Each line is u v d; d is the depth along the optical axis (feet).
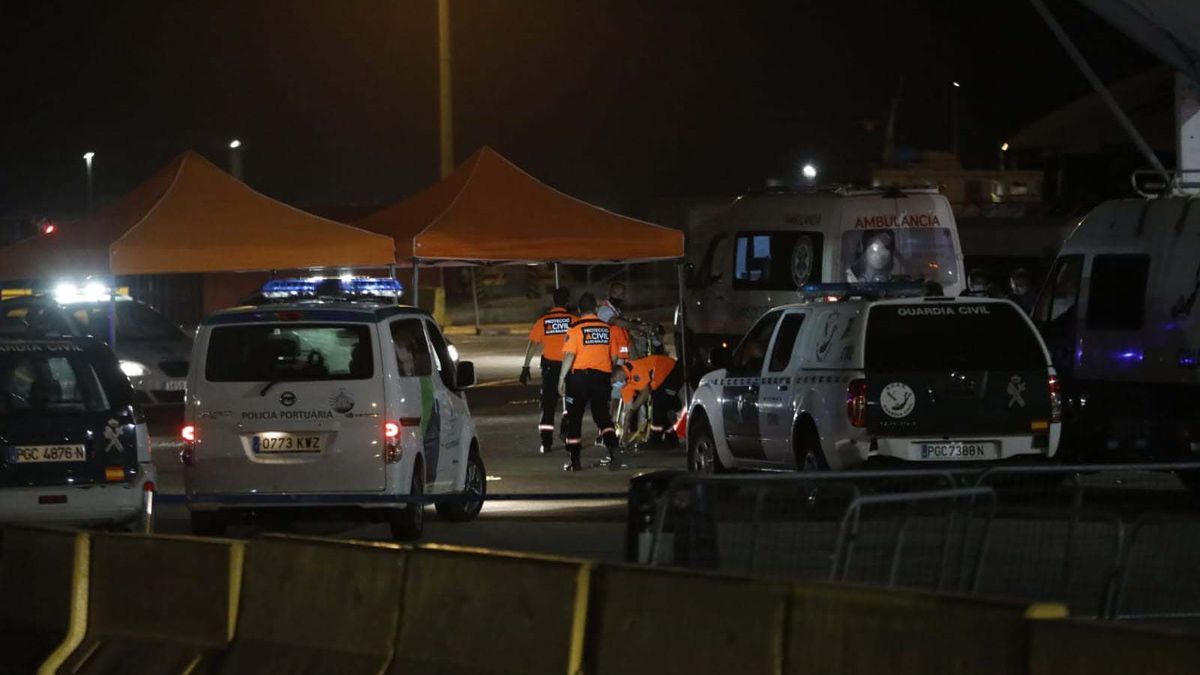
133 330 197.47
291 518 109.60
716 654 52.06
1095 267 136.46
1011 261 304.71
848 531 74.59
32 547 70.74
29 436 99.40
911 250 179.32
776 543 74.38
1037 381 113.60
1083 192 354.95
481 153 162.50
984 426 112.98
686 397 167.53
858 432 112.78
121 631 66.85
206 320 109.50
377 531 122.83
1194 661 42.39
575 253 155.33
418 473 110.83
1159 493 127.75
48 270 146.72
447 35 288.51
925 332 114.11
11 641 70.38
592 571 55.47
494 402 226.79
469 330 415.03
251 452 107.65
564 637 55.36
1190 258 128.57
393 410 107.76
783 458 123.03
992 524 80.28
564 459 164.04
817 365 118.73
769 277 185.47
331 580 61.67
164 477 151.94
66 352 101.55
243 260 146.41
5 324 193.98
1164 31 163.12
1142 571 84.17
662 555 69.51
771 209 186.29
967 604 46.98
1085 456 136.98
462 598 58.03
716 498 71.61
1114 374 134.00
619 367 170.19
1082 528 87.66
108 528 101.55
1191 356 127.34
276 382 107.76
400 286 170.30
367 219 162.40
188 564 65.41
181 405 193.57
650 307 444.14
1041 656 45.03
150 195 151.12
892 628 48.39
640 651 53.67
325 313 109.09
